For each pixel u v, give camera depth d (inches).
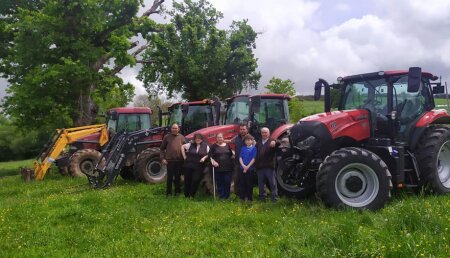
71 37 709.3
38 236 241.3
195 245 209.3
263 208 288.8
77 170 550.3
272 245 201.0
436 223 203.3
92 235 236.5
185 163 352.2
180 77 903.7
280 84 1019.9
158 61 938.1
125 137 452.8
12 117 768.3
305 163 291.6
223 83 926.4
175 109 509.0
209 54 896.9
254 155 326.6
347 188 267.6
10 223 276.2
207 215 272.4
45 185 499.2
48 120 772.0
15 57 713.6
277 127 409.1
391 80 302.2
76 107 758.5
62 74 685.9
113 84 811.4
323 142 287.6
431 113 310.5
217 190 357.1
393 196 294.8
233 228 237.3
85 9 701.3
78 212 290.4
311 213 260.5
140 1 812.0
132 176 505.7
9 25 711.7
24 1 816.9
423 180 295.9
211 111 480.1
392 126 294.4
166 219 265.7
